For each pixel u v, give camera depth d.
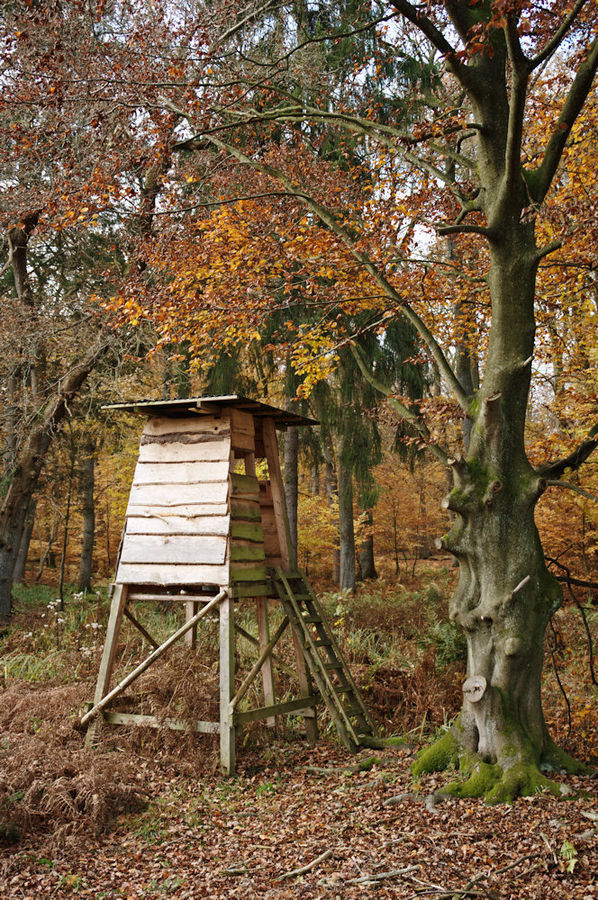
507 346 5.70
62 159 7.52
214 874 4.27
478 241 8.73
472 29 4.69
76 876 4.30
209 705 6.89
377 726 7.59
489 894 3.78
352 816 5.01
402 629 11.54
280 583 7.46
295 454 16.16
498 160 5.87
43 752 5.87
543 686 8.55
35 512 21.22
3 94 6.94
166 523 7.02
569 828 4.44
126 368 13.16
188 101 7.07
